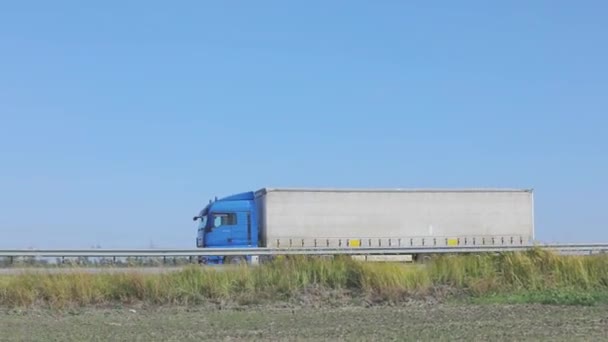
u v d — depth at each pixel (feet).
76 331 47.39
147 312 58.65
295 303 63.00
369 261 71.56
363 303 63.10
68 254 93.04
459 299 65.05
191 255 97.30
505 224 143.64
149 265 74.64
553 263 72.18
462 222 141.69
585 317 52.75
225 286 64.49
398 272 67.56
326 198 135.85
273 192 133.80
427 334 44.11
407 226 139.23
